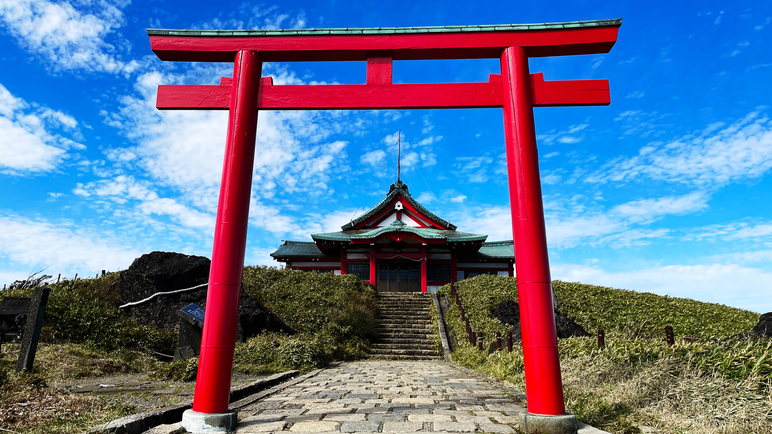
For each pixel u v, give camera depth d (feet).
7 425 13.25
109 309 39.27
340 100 16.58
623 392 16.89
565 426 13.07
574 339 28.17
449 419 15.03
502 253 94.27
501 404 18.26
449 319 58.23
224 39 16.87
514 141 15.55
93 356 29.53
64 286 46.65
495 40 16.53
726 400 14.38
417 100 16.55
